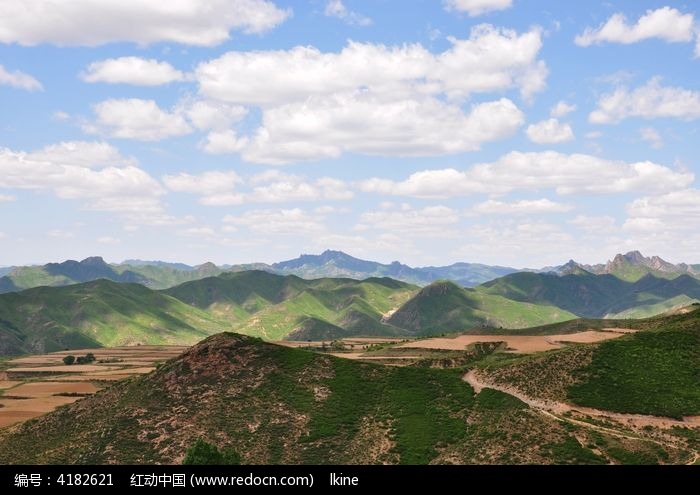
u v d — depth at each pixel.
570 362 170.25
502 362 187.25
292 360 183.88
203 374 178.12
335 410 160.88
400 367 181.12
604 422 143.38
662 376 160.75
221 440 149.62
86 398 184.38
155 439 151.88
